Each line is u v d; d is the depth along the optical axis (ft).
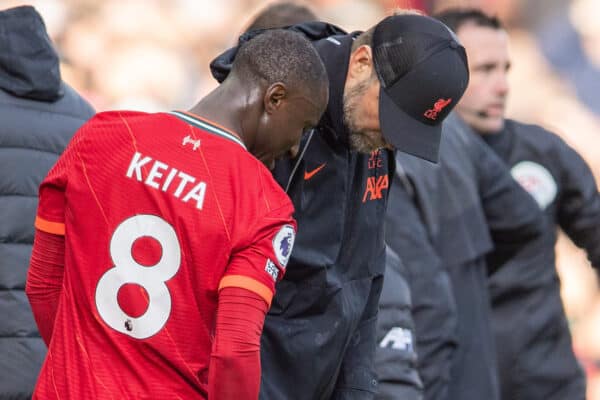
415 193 49.32
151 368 31.24
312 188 36.24
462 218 50.70
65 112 43.24
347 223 37.70
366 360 39.40
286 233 31.45
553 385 57.16
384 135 35.29
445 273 48.60
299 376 36.99
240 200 30.99
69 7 84.12
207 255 30.86
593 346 87.25
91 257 31.65
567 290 88.53
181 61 87.81
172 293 31.09
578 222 62.13
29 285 33.50
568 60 110.42
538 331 56.80
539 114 108.99
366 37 36.11
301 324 36.78
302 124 32.81
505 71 58.23
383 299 44.06
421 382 46.68
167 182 31.17
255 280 30.60
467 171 51.72
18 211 41.45
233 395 30.42
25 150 41.86
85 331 31.63
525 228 55.26
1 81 42.09
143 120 32.01
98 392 30.99
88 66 83.15
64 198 32.42
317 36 38.17
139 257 31.24
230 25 92.02
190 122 31.89
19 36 41.98
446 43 35.53
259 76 32.32
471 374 50.49
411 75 35.06
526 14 111.96
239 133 32.37
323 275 36.52
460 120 53.93
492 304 56.90
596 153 107.86
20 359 41.14
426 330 47.60
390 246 47.65
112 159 31.68
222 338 30.35
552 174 60.95
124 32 85.30
